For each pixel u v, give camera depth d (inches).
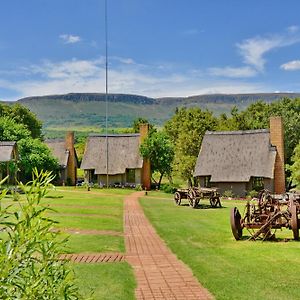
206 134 2438.5
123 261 571.8
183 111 3619.6
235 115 3218.5
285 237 761.0
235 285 451.5
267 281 465.7
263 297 410.3
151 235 804.0
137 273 512.7
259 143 2305.6
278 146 2278.5
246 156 2288.4
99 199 1654.8
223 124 3198.8
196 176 2313.0
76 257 581.3
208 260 573.6
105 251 632.4
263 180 2233.0
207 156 2352.4
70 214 1100.5
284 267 528.7
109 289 434.6
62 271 172.2
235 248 660.1
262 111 3309.5
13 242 152.0
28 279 156.3
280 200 831.1
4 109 3577.8
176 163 2792.8
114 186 2741.1
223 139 2389.3
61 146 3122.5
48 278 162.1
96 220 995.9
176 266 547.2
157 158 2716.5
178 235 797.9
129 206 1422.2
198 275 495.5
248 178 2202.3
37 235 155.3
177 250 646.5
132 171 2792.8
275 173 2255.2
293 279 473.7
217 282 463.5
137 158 2753.4
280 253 613.0
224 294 421.7
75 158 3125.0
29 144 2628.0
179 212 1261.1
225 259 578.9
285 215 730.2
